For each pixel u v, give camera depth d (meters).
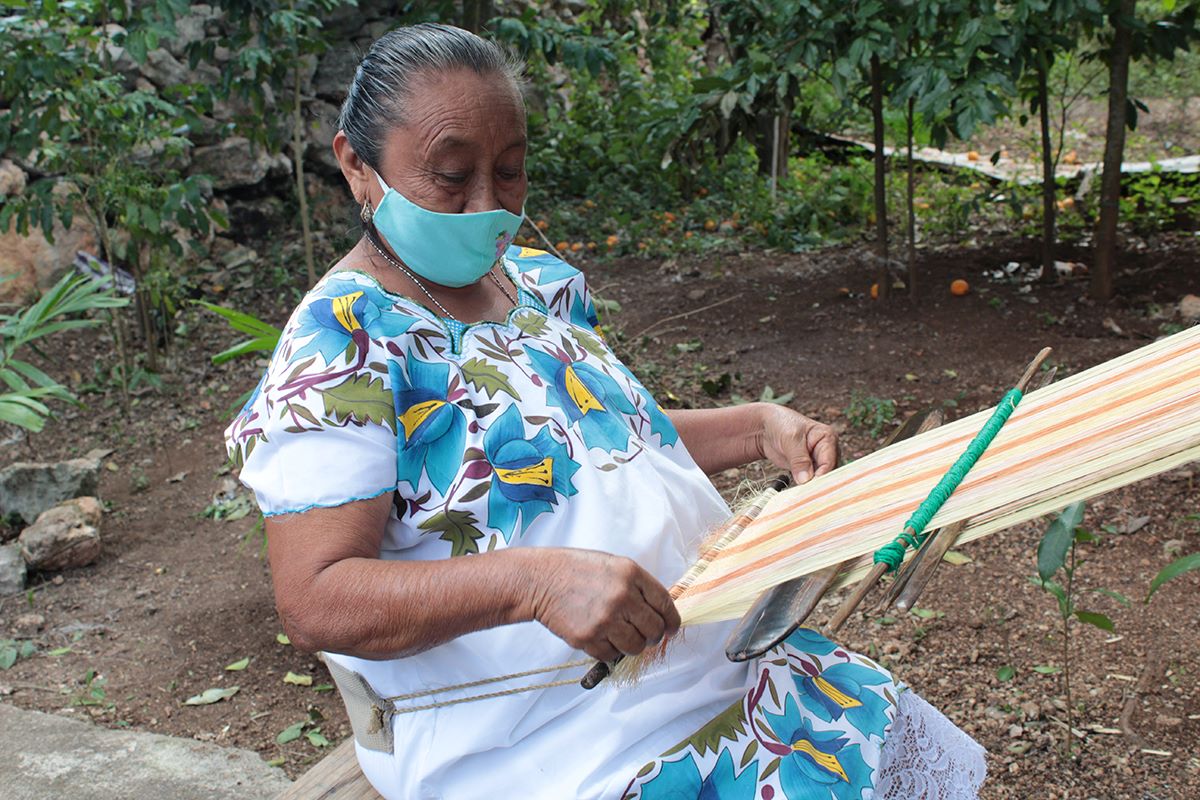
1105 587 3.27
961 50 4.50
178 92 5.62
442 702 1.56
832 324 5.44
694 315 5.80
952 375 4.73
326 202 7.00
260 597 3.77
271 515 1.44
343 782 1.95
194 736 3.08
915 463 1.61
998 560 3.48
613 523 1.56
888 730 1.67
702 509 1.80
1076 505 2.50
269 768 2.88
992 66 4.52
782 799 1.52
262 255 6.62
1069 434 1.42
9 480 4.32
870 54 4.61
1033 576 3.37
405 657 1.42
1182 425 1.25
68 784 2.82
